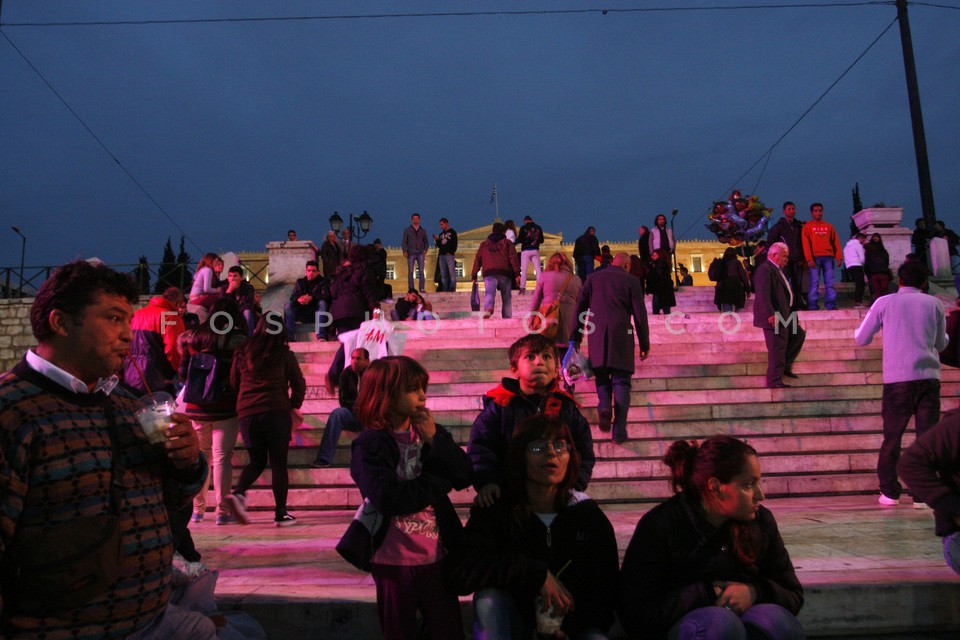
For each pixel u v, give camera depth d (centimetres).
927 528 436
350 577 344
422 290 1627
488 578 251
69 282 192
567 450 268
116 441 198
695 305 1506
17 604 178
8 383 183
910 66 1577
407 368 261
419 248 1625
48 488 179
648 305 1545
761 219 1686
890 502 529
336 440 591
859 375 793
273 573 354
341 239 1662
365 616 296
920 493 286
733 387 787
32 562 175
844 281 1520
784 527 446
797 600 266
